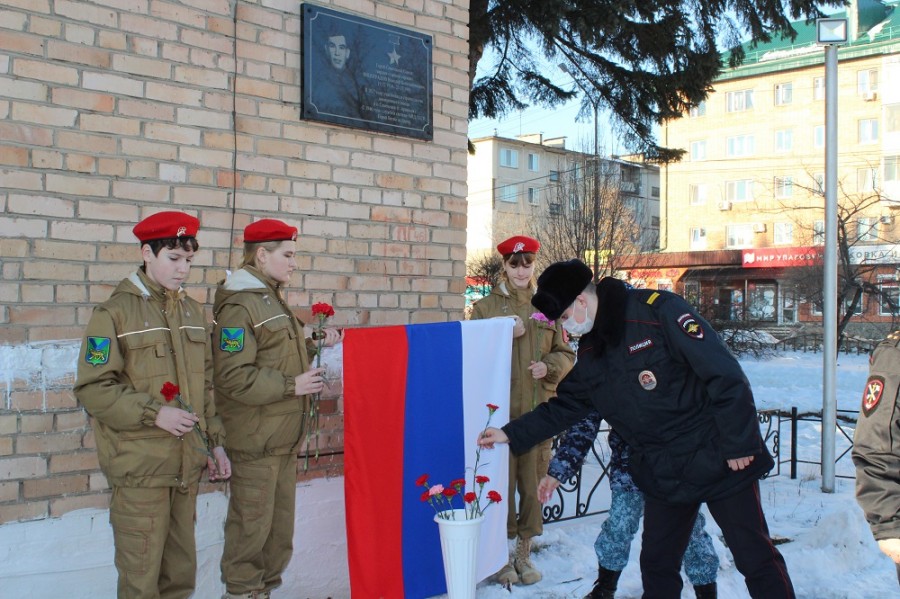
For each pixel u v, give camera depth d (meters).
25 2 3.20
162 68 3.58
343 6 4.23
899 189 35.00
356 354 3.55
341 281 4.20
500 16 8.14
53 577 3.24
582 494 5.93
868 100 36.09
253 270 3.48
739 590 4.31
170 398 2.88
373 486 3.58
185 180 3.65
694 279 36.91
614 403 3.16
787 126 38.81
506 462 4.05
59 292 3.28
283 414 3.42
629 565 4.57
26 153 3.20
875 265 24.69
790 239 38.53
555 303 3.17
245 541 3.38
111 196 3.43
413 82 4.50
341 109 4.18
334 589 4.12
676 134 41.72
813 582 4.46
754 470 3.02
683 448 3.06
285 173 3.99
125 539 2.93
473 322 3.95
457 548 3.33
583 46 8.20
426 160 4.59
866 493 2.49
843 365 22.12
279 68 3.98
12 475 3.14
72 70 3.32
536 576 4.24
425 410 3.76
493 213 41.25
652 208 46.38
